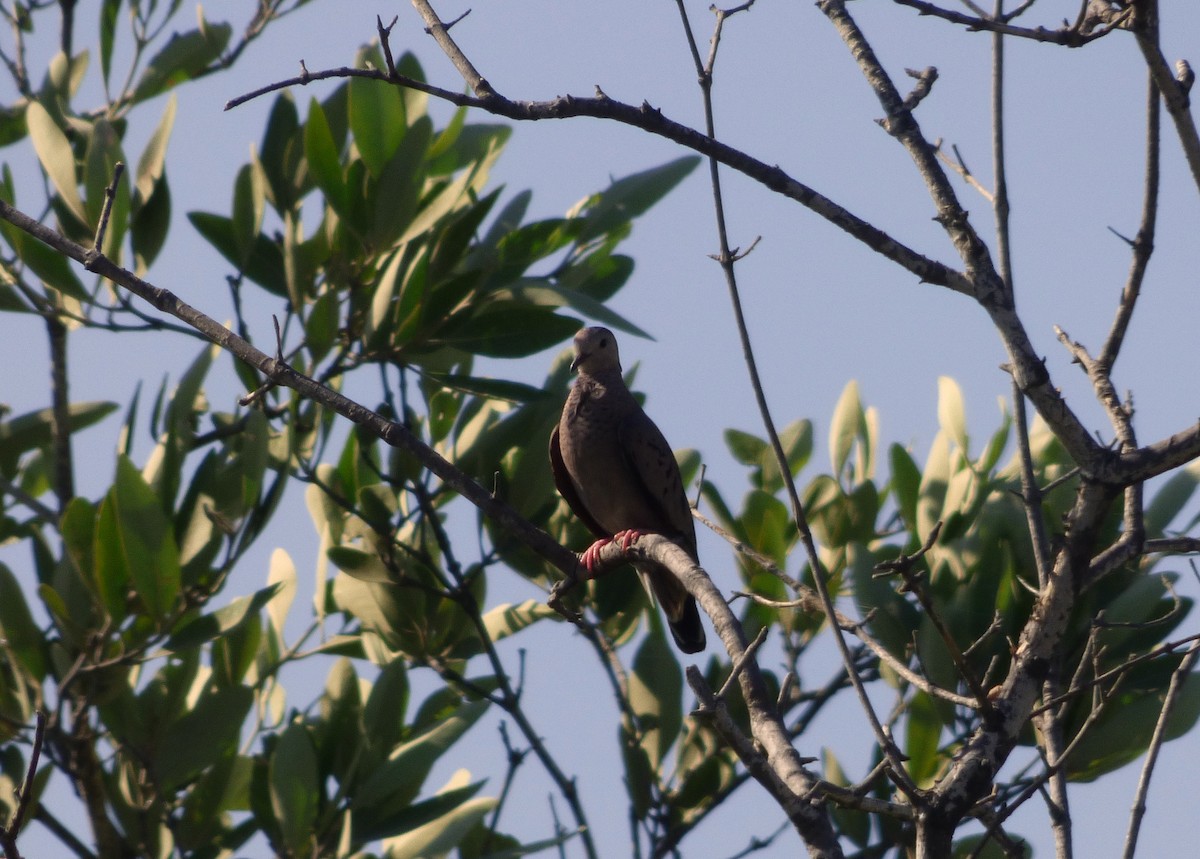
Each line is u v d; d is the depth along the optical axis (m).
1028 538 10.70
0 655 11.77
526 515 12.88
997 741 6.95
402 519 12.98
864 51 7.45
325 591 13.84
